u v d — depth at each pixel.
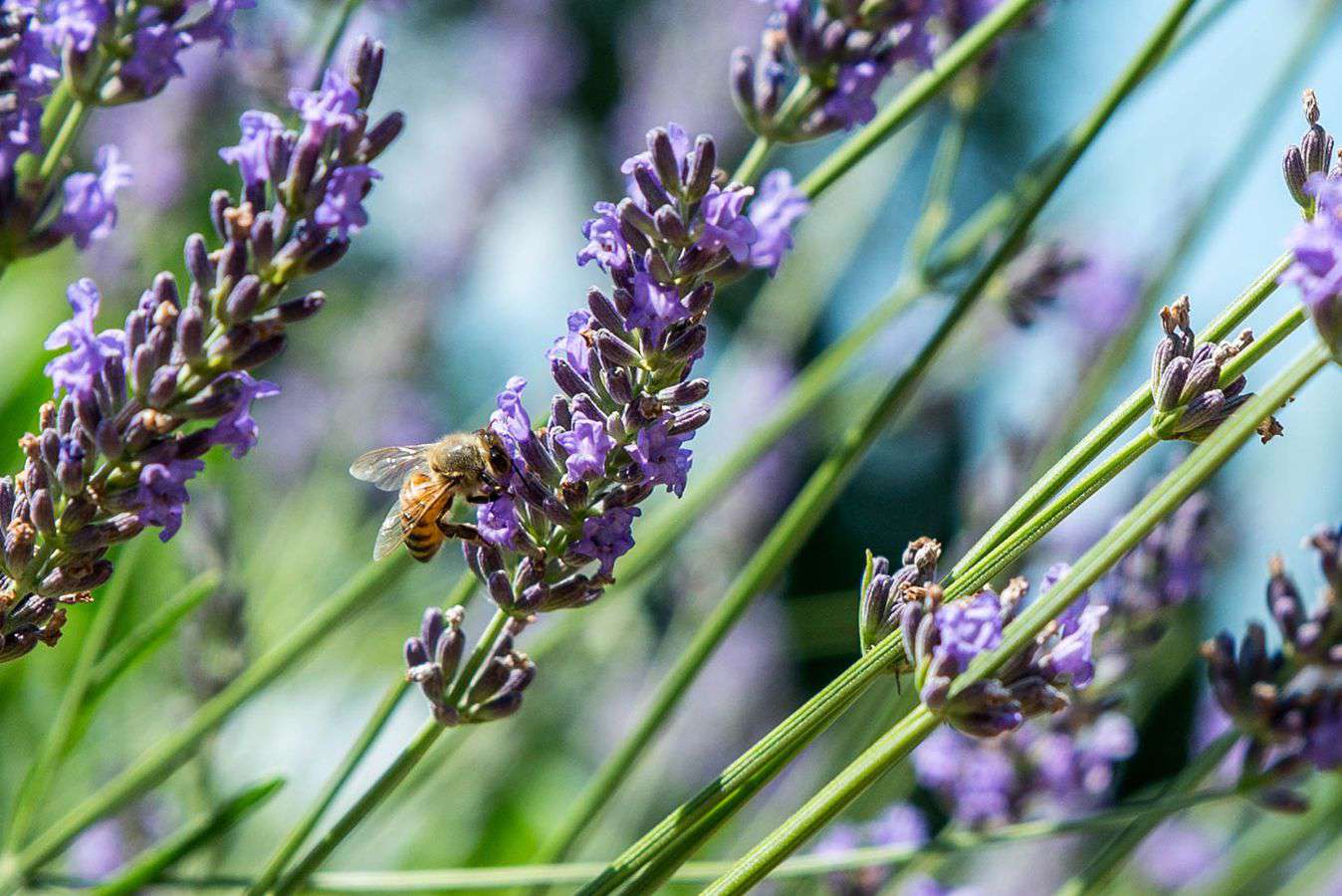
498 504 0.35
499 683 0.36
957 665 0.34
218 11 0.36
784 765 0.35
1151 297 0.49
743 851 0.52
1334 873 0.54
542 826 0.57
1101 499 0.50
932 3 0.39
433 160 0.77
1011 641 0.34
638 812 0.59
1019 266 0.47
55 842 0.41
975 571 0.35
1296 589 0.40
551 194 0.75
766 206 0.37
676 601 0.63
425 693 0.36
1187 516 0.43
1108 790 0.50
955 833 0.43
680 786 0.65
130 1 0.35
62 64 0.36
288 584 0.58
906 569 0.36
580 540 0.35
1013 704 0.34
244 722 0.52
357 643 0.58
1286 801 0.40
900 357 0.61
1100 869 0.41
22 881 0.41
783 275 0.64
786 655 0.67
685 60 0.70
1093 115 0.42
